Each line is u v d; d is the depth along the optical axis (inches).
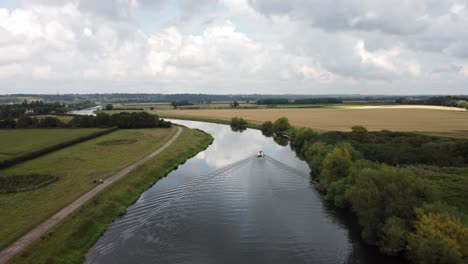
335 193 2161.7
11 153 3193.9
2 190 2214.6
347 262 1482.5
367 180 1830.7
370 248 1603.1
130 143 4234.7
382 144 3457.2
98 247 1598.2
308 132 4047.7
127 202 2164.1
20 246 1439.5
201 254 1534.2
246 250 1579.7
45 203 1972.2
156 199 2276.1
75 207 1900.8
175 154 3538.4
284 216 1975.9
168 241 1660.9
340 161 2356.1
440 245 1290.6
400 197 1611.7
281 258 1510.8
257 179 2731.3
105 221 1855.3
